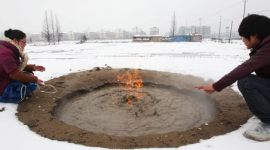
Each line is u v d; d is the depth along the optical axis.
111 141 2.18
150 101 4.10
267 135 2.04
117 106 3.84
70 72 6.02
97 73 5.79
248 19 2.02
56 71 6.11
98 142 2.16
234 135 2.23
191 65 6.87
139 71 6.04
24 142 2.15
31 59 9.73
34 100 3.61
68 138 2.25
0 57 2.92
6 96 3.23
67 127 2.55
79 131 2.43
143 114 3.43
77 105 3.96
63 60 8.77
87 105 3.95
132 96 4.36
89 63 7.58
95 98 4.36
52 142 2.15
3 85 3.19
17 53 3.18
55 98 3.88
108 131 2.84
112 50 15.59
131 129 2.89
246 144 2.03
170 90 4.98
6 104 3.21
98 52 13.79
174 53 12.48
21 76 3.02
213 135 2.27
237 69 2.00
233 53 12.20
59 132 2.40
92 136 2.30
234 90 4.10
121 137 2.28
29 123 2.62
